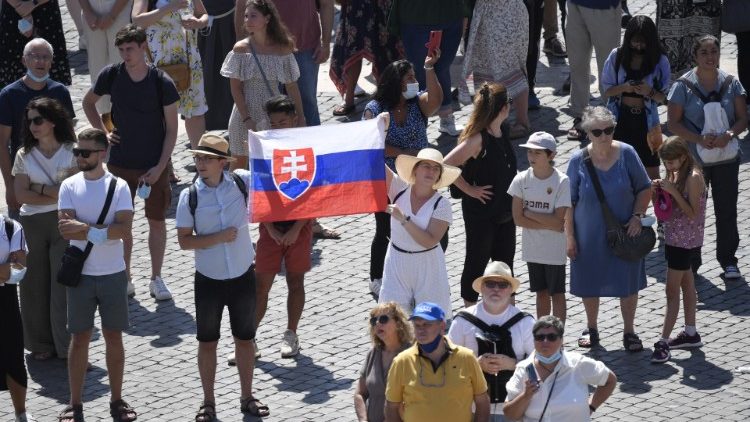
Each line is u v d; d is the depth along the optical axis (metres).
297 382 32.41
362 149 32.16
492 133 32.75
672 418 30.08
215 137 30.59
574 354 25.78
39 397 32.56
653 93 38.78
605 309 35.53
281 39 38.50
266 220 31.64
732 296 35.94
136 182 36.97
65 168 33.38
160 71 36.69
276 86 38.69
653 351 33.19
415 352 24.98
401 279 31.23
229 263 30.48
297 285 33.38
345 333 34.66
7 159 35.19
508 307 26.77
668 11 45.34
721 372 32.16
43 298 34.12
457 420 24.81
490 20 44.16
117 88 36.53
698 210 32.69
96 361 34.06
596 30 44.09
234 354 33.62
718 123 36.81
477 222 32.91
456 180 32.78
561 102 47.25
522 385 25.47
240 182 31.03
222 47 44.12
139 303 36.75
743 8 44.50
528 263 33.00
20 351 30.72
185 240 30.45
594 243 32.97
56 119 33.31
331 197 31.92
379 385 26.05
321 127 32.28
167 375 33.09
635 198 33.09
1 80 45.81
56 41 45.94
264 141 31.97
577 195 33.09
